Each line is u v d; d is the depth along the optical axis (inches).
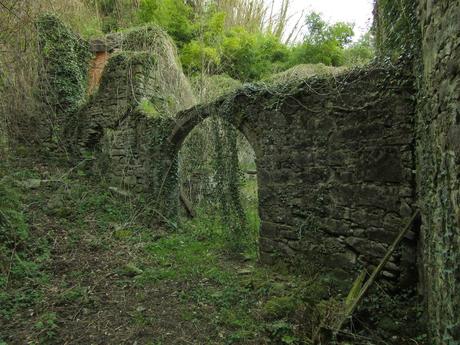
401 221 141.1
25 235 195.2
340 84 161.3
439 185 94.9
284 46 583.8
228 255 219.8
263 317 141.1
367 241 153.2
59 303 149.9
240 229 224.8
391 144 143.4
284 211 190.9
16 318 137.0
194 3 541.0
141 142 297.1
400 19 138.6
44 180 287.3
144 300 158.2
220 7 666.8
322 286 159.0
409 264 137.5
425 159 116.0
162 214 278.5
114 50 396.2
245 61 522.3
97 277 179.2
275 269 191.2
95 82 403.5
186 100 358.3
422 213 125.0
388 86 143.2
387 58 146.6
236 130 222.7
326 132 168.7
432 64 98.9
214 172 252.2
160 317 143.4
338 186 164.7
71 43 370.6
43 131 343.9
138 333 131.1
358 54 461.4
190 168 330.3
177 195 287.9
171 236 255.4
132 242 233.5
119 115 315.3
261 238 204.5
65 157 346.3
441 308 94.3
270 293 161.6
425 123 113.9
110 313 145.7
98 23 474.9
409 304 135.3
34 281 165.6
